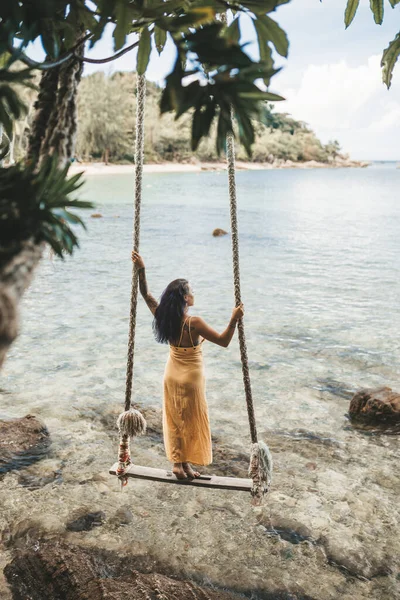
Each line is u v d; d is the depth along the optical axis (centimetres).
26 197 151
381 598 375
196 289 1428
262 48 160
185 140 12562
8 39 142
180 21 148
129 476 423
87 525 452
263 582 389
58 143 192
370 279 1576
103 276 1574
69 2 154
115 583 362
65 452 577
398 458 576
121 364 862
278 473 543
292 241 2394
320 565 409
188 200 4603
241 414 690
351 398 742
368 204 4675
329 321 1126
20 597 367
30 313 1155
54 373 817
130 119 11056
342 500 495
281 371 842
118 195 4850
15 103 151
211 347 961
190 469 417
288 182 9006
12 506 474
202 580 391
